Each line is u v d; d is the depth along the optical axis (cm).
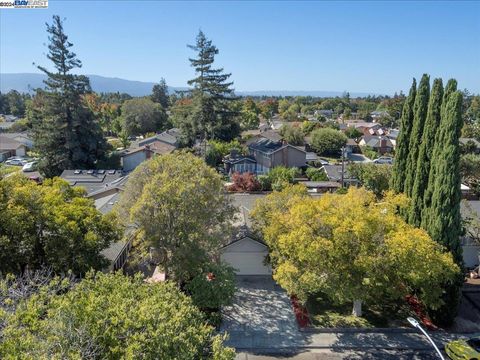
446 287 1695
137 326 916
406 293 1653
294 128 7188
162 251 1953
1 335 882
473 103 11619
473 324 1786
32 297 1012
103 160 5094
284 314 1873
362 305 1922
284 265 1617
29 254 1662
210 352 1034
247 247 2280
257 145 6028
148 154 5281
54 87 4769
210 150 5591
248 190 4225
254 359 1545
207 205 1920
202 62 5462
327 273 1553
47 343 830
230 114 5788
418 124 1975
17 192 1709
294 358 1552
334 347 1620
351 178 4372
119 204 2042
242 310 1908
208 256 1973
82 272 1700
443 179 1705
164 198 1800
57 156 4719
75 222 1673
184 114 5912
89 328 911
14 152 6600
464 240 2298
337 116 13575
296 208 1681
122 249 2206
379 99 19462
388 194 1862
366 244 1516
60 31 4753
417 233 1541
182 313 1047
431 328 1744
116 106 10756
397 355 1570
